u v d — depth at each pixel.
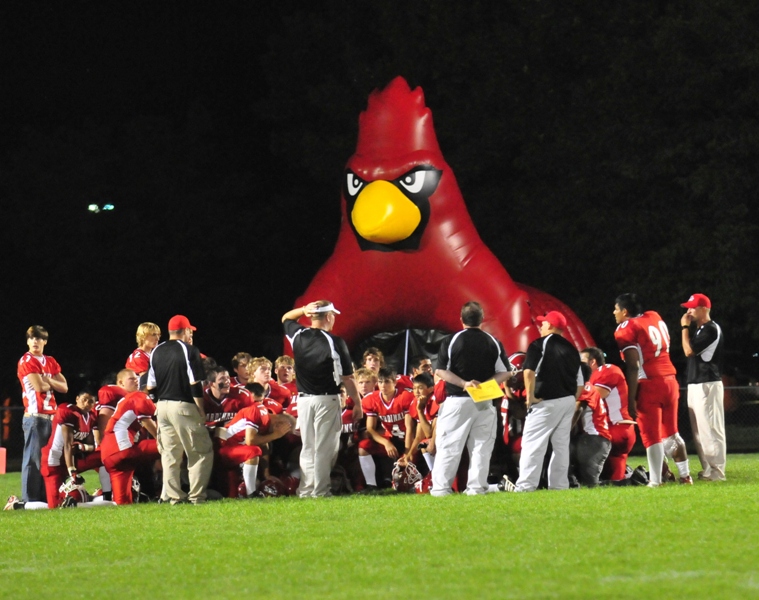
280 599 8.37
